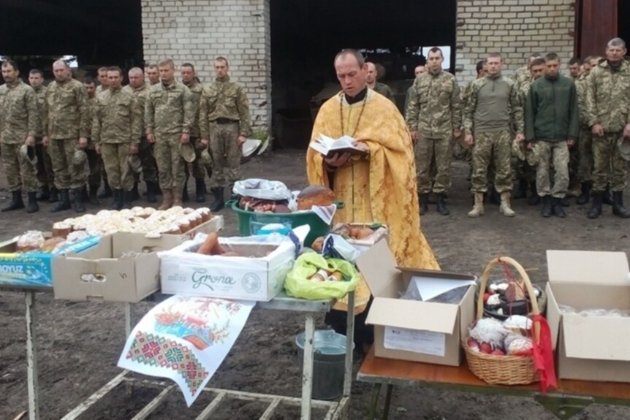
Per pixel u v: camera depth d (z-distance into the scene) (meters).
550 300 2.43
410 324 2.36
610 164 6.92
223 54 11.43
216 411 3.17
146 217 3.29
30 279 2.47
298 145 13.66
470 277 2.67
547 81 6.84
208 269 2.39
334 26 18.59
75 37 19.22
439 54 7.07
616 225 6.66
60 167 7.82
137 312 4.49
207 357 2.21
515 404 3.21
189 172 8.10
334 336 3.48
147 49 11.61
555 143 6.91
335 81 16.34
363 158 3.37
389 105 3.37
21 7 15.05
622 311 2.54
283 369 3.62
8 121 7.75
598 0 9.70
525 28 10.23
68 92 7.64
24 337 4.12
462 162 11.34
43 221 7.41
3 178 10.73
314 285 2.35
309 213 2.93
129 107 7.68
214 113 7.55
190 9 11.38
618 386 2.24
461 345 2.39
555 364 2.30
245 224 3.01
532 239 6.20
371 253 2.63
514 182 8.38
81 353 3.86
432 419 3.06
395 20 17.88
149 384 3.21
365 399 3.23
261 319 4.36
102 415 3.13
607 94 6.73
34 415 2.72
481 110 6.96
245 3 11.22
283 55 17.38
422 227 6.71
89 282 2.38
